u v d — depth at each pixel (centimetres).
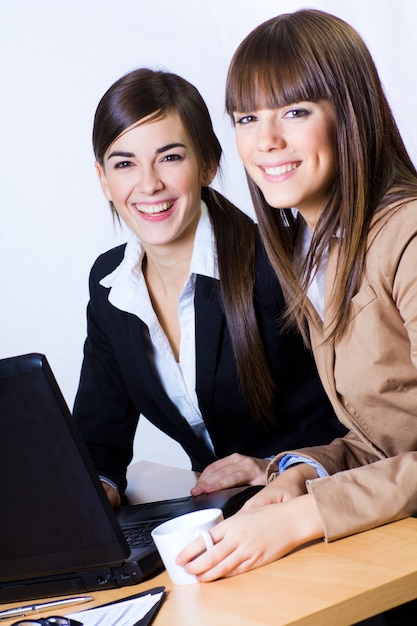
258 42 157
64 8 454
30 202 457
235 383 205
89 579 136
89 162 464
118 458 221
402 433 157
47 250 461
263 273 202
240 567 130
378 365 151
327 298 158
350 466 162
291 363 206
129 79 196
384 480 140
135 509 181
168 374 213
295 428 212
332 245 159
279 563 131
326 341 158
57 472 129
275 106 156
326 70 153
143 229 204
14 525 134
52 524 133
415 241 145
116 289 211
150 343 213
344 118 154
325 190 162
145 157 197
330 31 155
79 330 470
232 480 184
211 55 470
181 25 466
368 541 133
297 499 138
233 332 200
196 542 130
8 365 126
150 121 195
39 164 456
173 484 211
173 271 209
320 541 137
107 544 132
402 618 145
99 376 225
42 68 453
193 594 127
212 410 208
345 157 154
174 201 200
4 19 446
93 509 130
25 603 139
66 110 458
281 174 159
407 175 158
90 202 467
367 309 150
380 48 451
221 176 214
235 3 468
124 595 132
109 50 459
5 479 131
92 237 469
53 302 464
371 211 153
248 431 211
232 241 204
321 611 113
